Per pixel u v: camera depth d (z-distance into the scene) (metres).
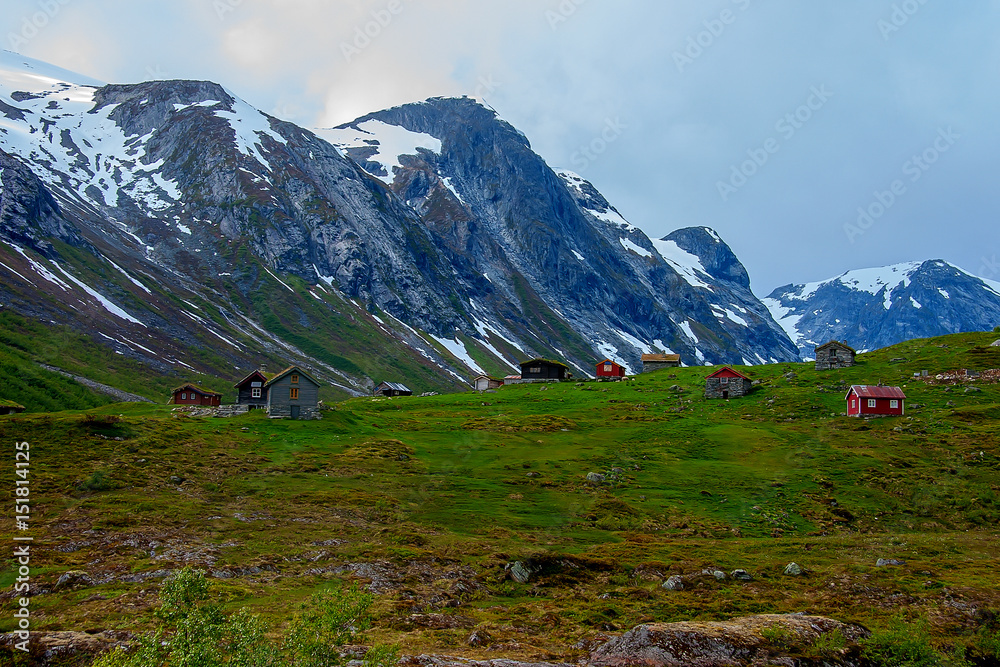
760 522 61.66
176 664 24.09
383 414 118.00
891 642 31.64
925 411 94.69
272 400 94.88
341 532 52.69
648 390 130.25
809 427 93.56
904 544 53.38
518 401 130.38
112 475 63.06
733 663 29.70
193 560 43.66
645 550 51.69
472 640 31.86
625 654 30.27
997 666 31.19
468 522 58.19
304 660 25.80
